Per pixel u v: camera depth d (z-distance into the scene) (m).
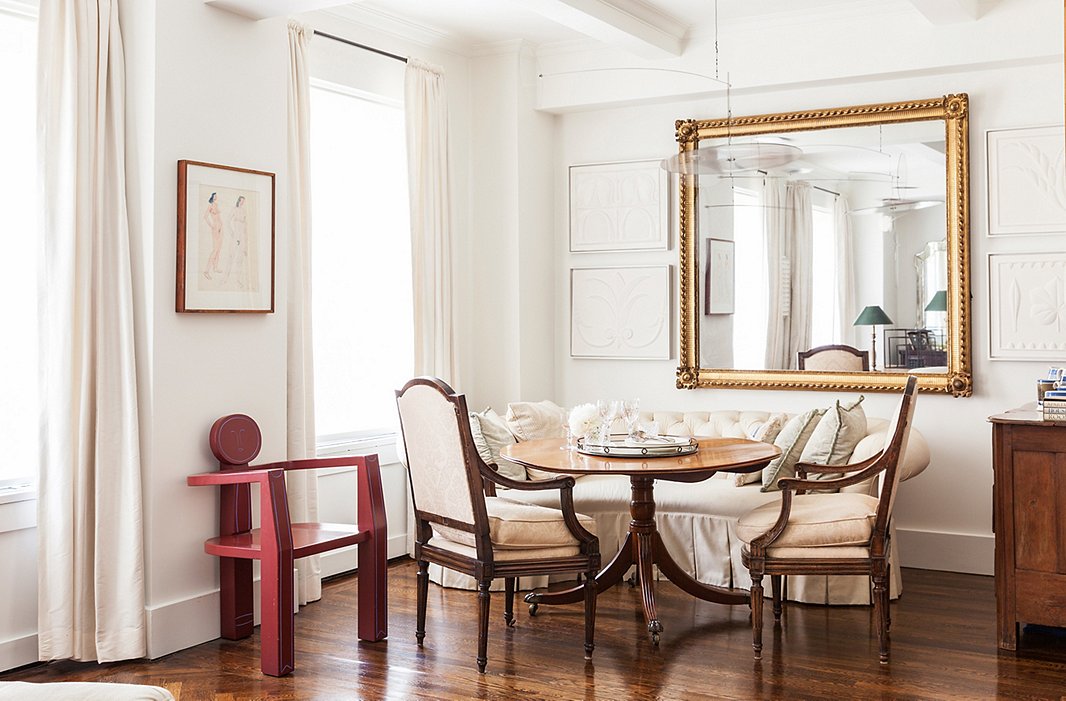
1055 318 4.90
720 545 4.63
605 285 6.09
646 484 4.11
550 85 6.00
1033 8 4.80
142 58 3.78
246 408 4.16
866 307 5.35
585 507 4.87
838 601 4.40
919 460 4.61
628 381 6.07
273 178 4.26
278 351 4.32
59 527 3.60
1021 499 3.72
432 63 5.70
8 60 3.74
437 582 4.85
